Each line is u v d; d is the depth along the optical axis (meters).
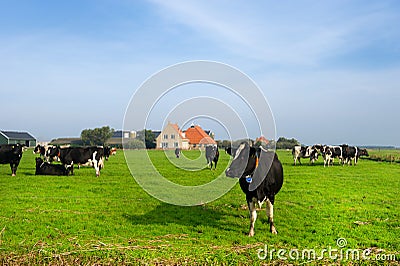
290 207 12.78
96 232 9.39
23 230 9.38
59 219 10.61
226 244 8.45
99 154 22.59
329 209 12.48
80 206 12.57
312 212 11.98
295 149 35.34
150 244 8.38
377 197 15.08
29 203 12.84
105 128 84.38
